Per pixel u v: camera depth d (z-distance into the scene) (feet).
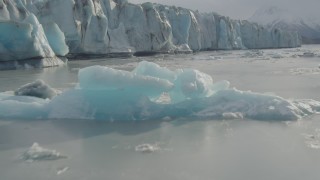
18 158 22.36
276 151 23.08
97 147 24.43
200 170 20.11
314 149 23.32
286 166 20.54
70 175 19.56
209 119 31.48
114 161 21.65
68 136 27.14
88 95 33.19
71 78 65.92
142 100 32.53
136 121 31.32
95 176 19.39
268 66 91.97
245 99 33.53
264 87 51.13
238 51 200.75
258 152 22.94
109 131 28.32
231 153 22.86
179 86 34.42
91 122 31.14
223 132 27.63
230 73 74.08
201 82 34.01
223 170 20.04
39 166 20.92
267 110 31.76
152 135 27.14
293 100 36.17
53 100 33.78
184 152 23.18
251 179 18.85
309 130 27.73
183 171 19.98
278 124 29.60
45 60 90.43
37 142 25.72
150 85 33.01
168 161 21.57
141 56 148.66
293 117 30.99
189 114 32.58
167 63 106.11
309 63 100.48
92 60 119.55
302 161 21.27
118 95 32.78
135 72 36.35
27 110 33.45
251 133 27.20
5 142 25.80
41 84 40.52
